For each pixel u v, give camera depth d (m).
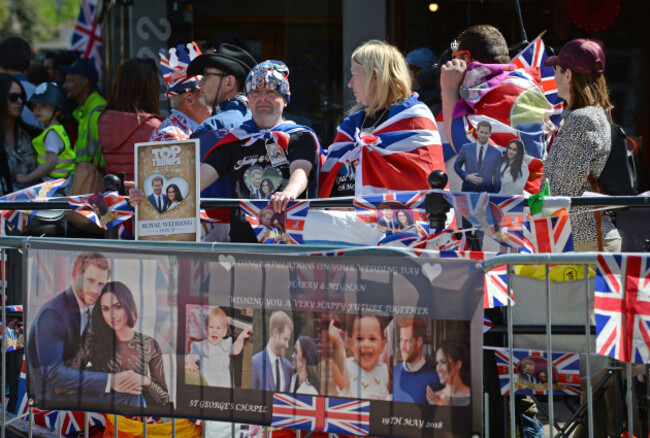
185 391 5.66
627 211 9.73
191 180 6.37
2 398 6.26
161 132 7.82
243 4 14.07
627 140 7.30
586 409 6.63
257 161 6.98
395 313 5.34
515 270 6.71
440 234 6.05
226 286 5.58
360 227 6.34
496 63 6.72
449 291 5.25
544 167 6.78
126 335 5.73
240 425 6.52
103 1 15.55
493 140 6.38
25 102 12.21
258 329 5.54
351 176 6.95
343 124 7.09
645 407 6.50
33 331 5.84
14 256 7.53
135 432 6.62
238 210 6.92
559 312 6.71
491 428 6.43
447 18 12.63
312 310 5.45
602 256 5.08
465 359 5.24
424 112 6.84
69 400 5.82
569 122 6.72
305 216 6.41
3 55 13.16
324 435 6.36
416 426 5.32
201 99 7.98
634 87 12.93
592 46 6.91
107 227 6.76
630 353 5.03
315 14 12.95
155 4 13.59
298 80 13.01
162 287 5.67
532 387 6.43
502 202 5.93
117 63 13.73
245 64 7.79
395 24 12.48
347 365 5.41
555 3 12.84
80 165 9.22
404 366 5.33
